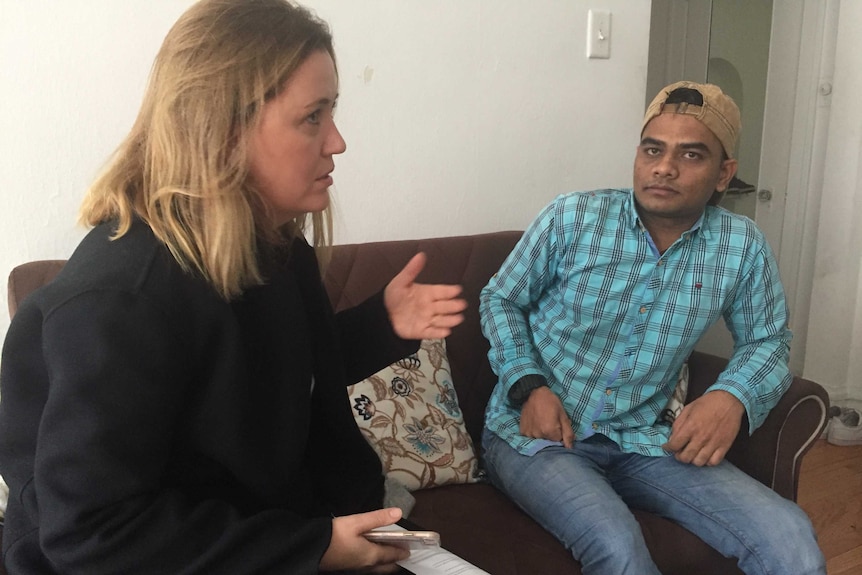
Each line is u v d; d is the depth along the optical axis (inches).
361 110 62.2
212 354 27.8
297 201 29.8
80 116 51.4
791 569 43.6
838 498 80.8
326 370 36.6
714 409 49.6
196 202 27.2
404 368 54.2
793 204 100.9
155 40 53.1
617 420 53.7
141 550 25.0
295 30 27.7
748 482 48.3
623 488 52.8
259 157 28.1
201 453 29.1
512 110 70.0
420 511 48.7
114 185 28.3
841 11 92.4
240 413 28.6
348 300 56.2
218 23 26.7
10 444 27.4
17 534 28.0
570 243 53.3
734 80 104.0
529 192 73.0
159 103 26.8
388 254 58.6
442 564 32.7
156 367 25.4
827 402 49.6
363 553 29.3
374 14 61.0
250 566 26.6
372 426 50.3
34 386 27.0
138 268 25.9
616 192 54.8
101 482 24.3
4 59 48.3
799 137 98.9
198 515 26.6
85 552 24.3
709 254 52.4
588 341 53.7
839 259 96.1
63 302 24.7
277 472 31.2
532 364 53.2
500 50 67.9
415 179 66.4
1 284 51.0
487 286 58.1
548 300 56.4
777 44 98.7
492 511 49.6
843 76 93.1
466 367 59.6
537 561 43.9
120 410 24.5
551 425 50.1
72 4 49.7
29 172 50.5
